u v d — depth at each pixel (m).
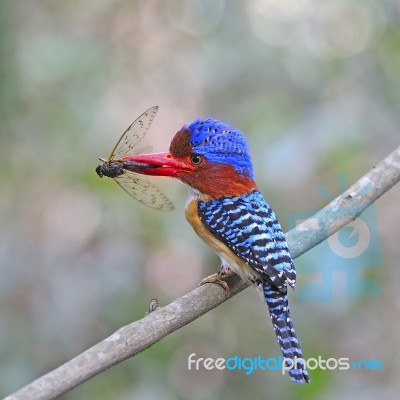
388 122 11.85
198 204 8.62
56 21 12.50
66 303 11.41
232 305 11.57
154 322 7.07
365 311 12.03
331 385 10.82
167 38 13.28
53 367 10.88
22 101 11.46
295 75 12.16
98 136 11.76
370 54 12.23
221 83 12.16
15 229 11.80
